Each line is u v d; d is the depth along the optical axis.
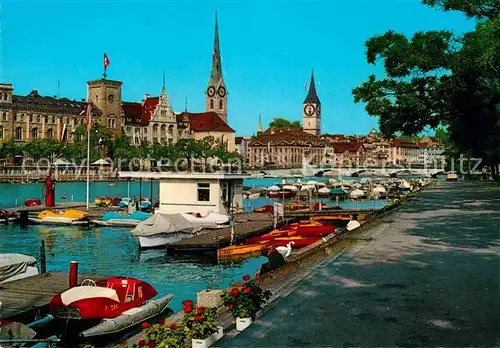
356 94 43.47
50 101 186.00
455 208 44.31
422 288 16.22
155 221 42.00
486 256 21.36
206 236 42.25
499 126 41.25
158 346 11.59
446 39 38.19
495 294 15.39
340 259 21.22
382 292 15.84
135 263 37.44
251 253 37.75
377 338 11.88
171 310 24.31
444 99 41.94
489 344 11.40
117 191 119.19
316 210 65.88
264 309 14.42
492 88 39.16
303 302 14.95
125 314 20.88
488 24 32.19
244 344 11.77
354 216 59.72
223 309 15.76
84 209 65.81
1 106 167.62
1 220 56.12
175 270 35.31
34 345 15.57
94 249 42.84
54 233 50.88
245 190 114.75
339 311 14.00
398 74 40.78
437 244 24.62
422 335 12.02
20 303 21.50
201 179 52.25
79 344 19.81
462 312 13.71
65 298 20.62
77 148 161.00
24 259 26.34
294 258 24.22
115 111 198.75
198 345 11.92
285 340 11.92
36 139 169.88
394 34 40.81
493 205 47.19
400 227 31.33
